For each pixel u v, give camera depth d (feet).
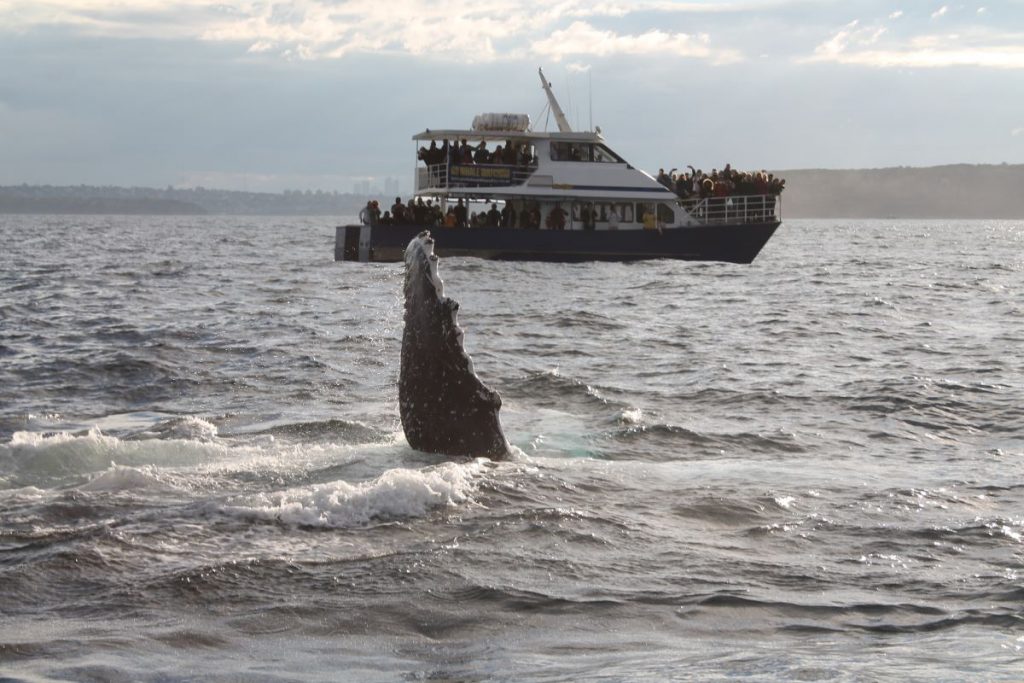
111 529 74.23
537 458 103.09
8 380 163.43
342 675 54.08
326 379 164.25
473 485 88.02
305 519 77.97
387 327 238.48
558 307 294.87
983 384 165.68
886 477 101.96
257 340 210.38
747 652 57.16
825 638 59.93
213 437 113.60
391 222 455.22
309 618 62.03
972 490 96.68
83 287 354.13
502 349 208.74
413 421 100.89
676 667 54.24
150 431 117.19
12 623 60.59
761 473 101.65
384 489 82.58
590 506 85.97
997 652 56.49
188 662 55.62
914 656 55.77
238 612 62.64
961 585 69.82
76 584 66.03
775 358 200.95
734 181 469.57
